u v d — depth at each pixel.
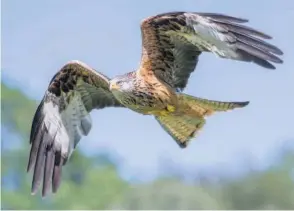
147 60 18.16
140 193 34.94
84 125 19.31
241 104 17.70
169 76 18.20
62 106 19.36
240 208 40.66
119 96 18.23
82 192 51.19
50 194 19.36
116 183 51.97
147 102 18.19
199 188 35.81
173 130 18.42
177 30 17.75
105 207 50.59
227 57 17.38
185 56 18.00
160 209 33.47
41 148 19.50
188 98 17.95
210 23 17.50
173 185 34.19
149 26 17.83
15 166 49.06
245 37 17.27
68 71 18.95
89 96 19.19
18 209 48.22
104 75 18.69
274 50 17.11
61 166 19.38
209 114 17.98
